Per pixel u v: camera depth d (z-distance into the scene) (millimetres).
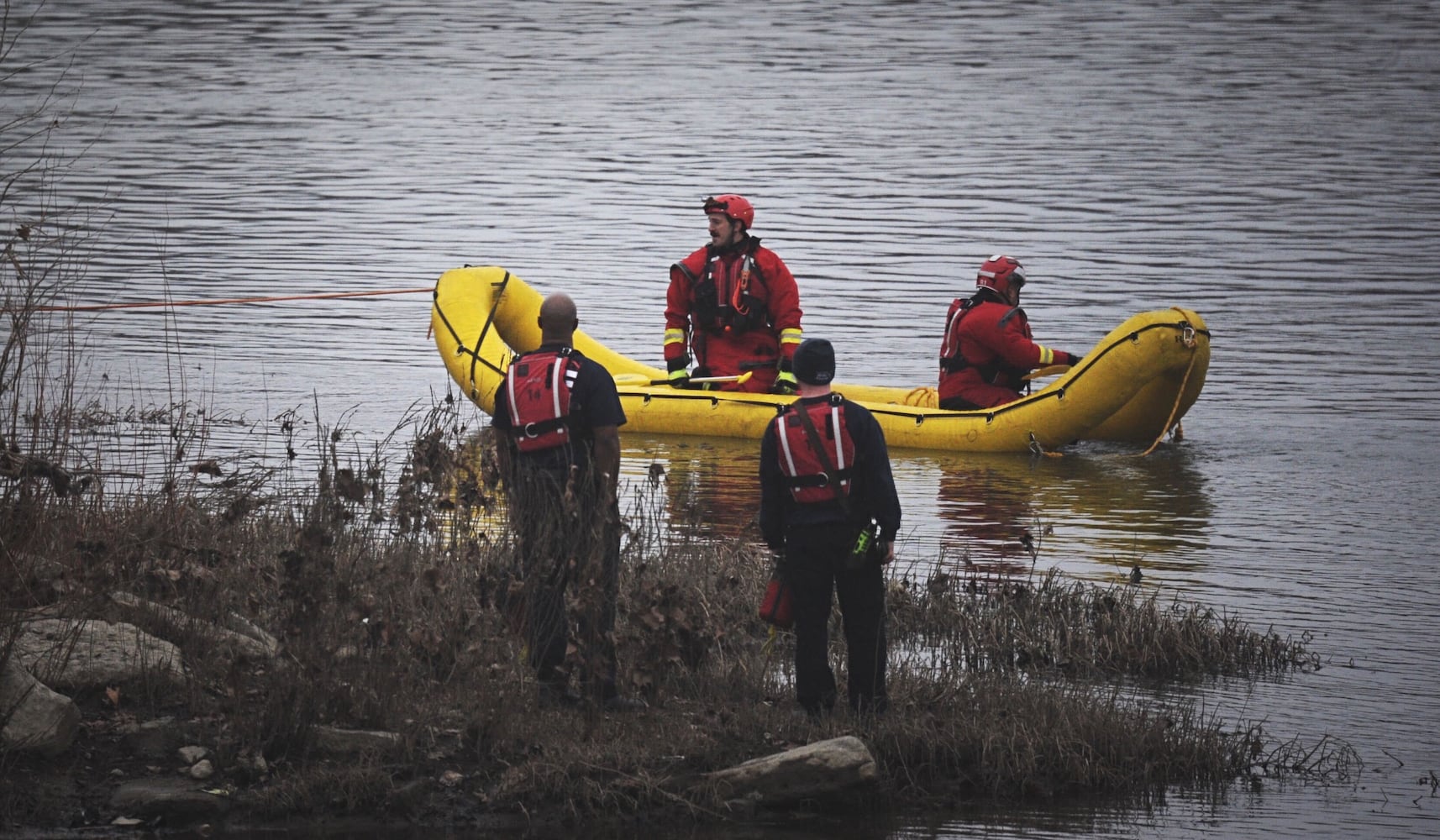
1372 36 197625
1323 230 90062
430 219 93875
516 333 56062
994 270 49438
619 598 27719
